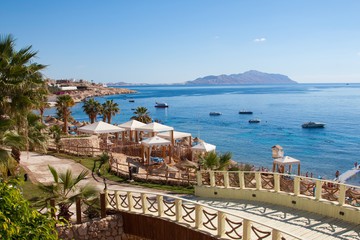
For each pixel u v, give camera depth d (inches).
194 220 534.6
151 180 907.4
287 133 3051.2
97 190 614.2
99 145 1563.7
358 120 3983.8
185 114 4736.7
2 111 676.1
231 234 495.2
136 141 1699.1
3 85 649.6
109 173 986.1
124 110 5236.2
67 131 2086.6
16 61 681.6
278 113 4849.9
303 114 4682.6
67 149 1320.1
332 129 3302.2
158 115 4591.5
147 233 589.0
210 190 725.3
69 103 2079.2
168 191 812.6
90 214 615.8
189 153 1556.3
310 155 2126.0
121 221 614.2
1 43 665.0
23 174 895.1
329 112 4923.7
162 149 1519.4
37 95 730.2
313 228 509.0
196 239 513.0
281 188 728.3
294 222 535.2
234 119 4153.5
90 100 2503.7
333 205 551.8
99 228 591.2
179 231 541.3
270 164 1865.2
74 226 568.4
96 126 1449.3
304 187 776.9
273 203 636.7
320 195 579.2
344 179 1371.8
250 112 4758.9
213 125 3597.4
